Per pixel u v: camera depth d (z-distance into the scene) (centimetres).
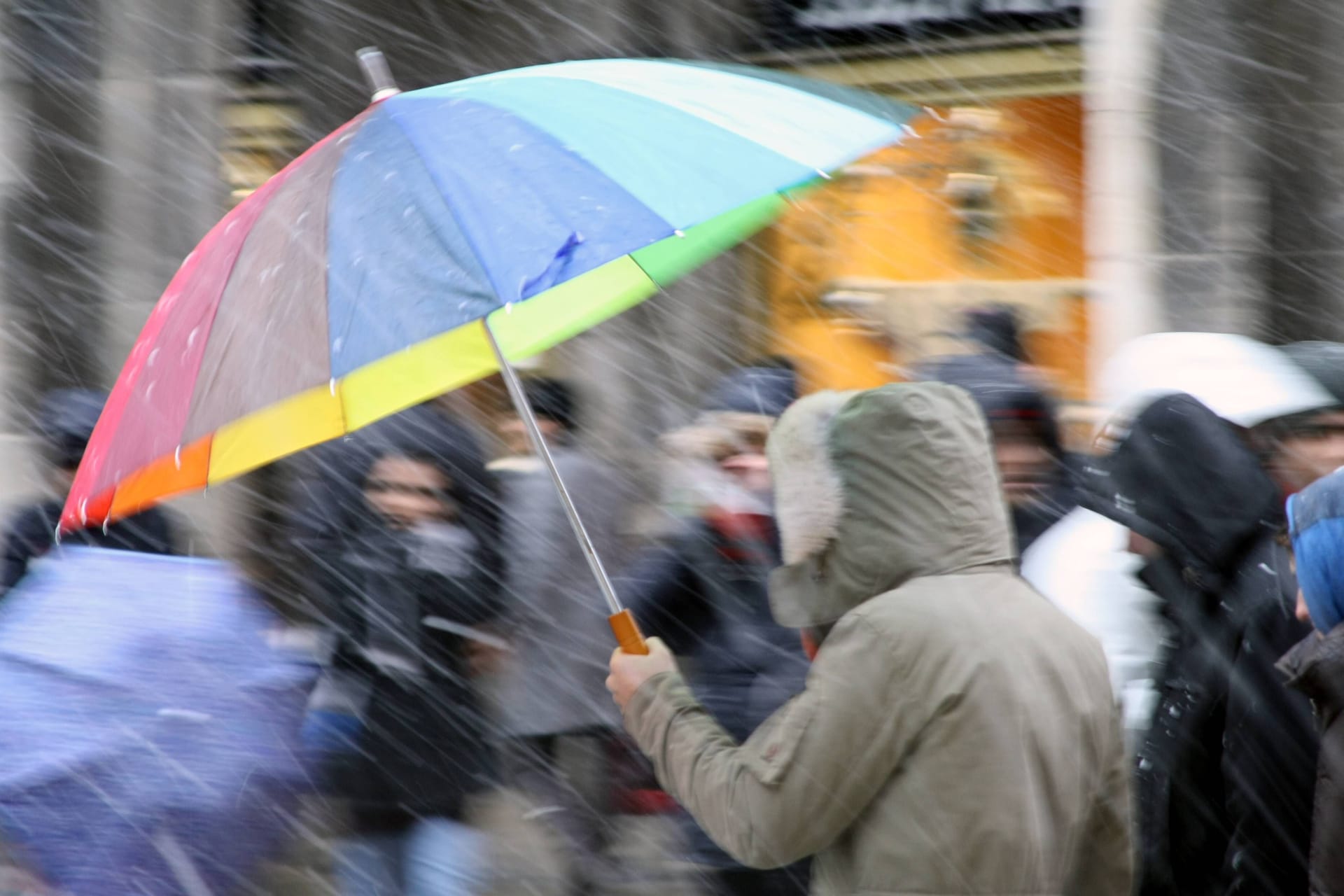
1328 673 645
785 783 579
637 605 982
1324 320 1677
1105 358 1762
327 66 1856
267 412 645
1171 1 1692
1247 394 866
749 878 931
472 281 525
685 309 1809
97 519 586
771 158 589
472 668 1013
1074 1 1817
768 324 1856
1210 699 731
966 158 1862
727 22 1886
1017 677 572
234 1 1869
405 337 521
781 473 608
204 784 852
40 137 1834
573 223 543
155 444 566
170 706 858
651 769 1102
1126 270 1739
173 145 1862
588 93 607
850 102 651
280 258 570
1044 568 864
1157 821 749
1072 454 980
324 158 595
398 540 994
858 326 1852
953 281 1845
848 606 599
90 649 866
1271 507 746
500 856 1051
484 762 1010
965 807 561
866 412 596
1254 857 714
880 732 569
